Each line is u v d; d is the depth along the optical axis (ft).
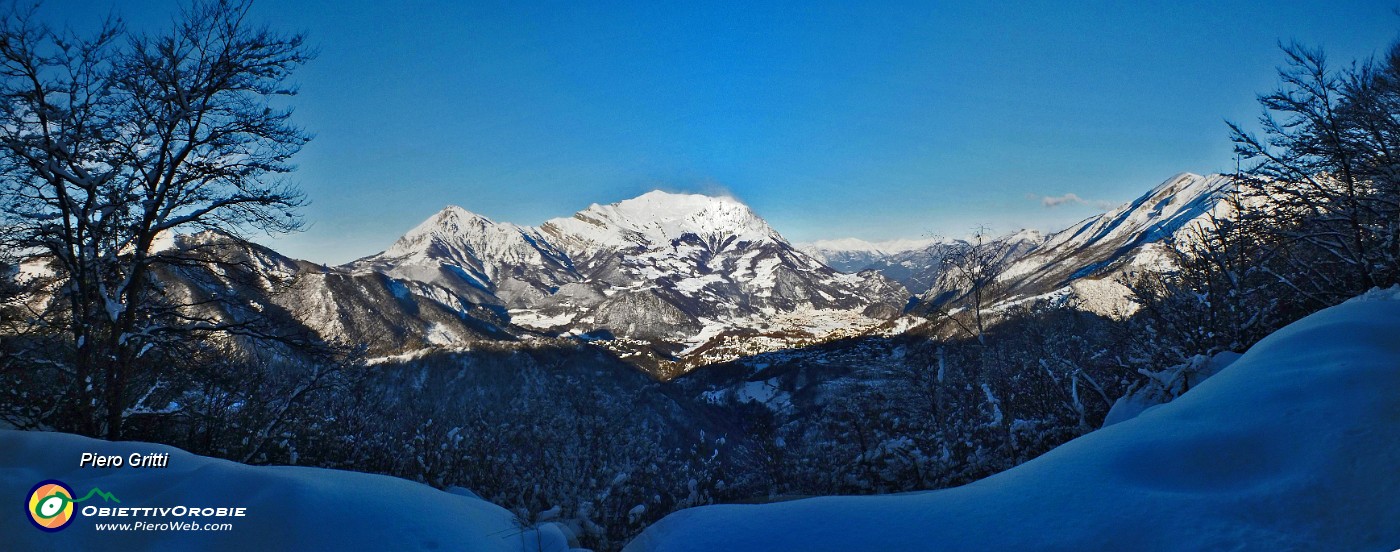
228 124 37.91
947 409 43.73
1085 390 41.83
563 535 18.53
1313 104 41.88
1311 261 43.73
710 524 17.08
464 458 43.21
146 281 38.65
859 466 39.73
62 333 37.63
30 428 33.86
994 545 13.73
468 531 16.94
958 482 35.37
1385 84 41.06
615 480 36.04
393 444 44.60
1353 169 41.19
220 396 43.11
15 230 33.78
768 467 58.75
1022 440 36.73
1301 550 11.33
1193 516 12.92
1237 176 45.65
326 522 14.99
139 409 36.73
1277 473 13.91
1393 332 19.51
